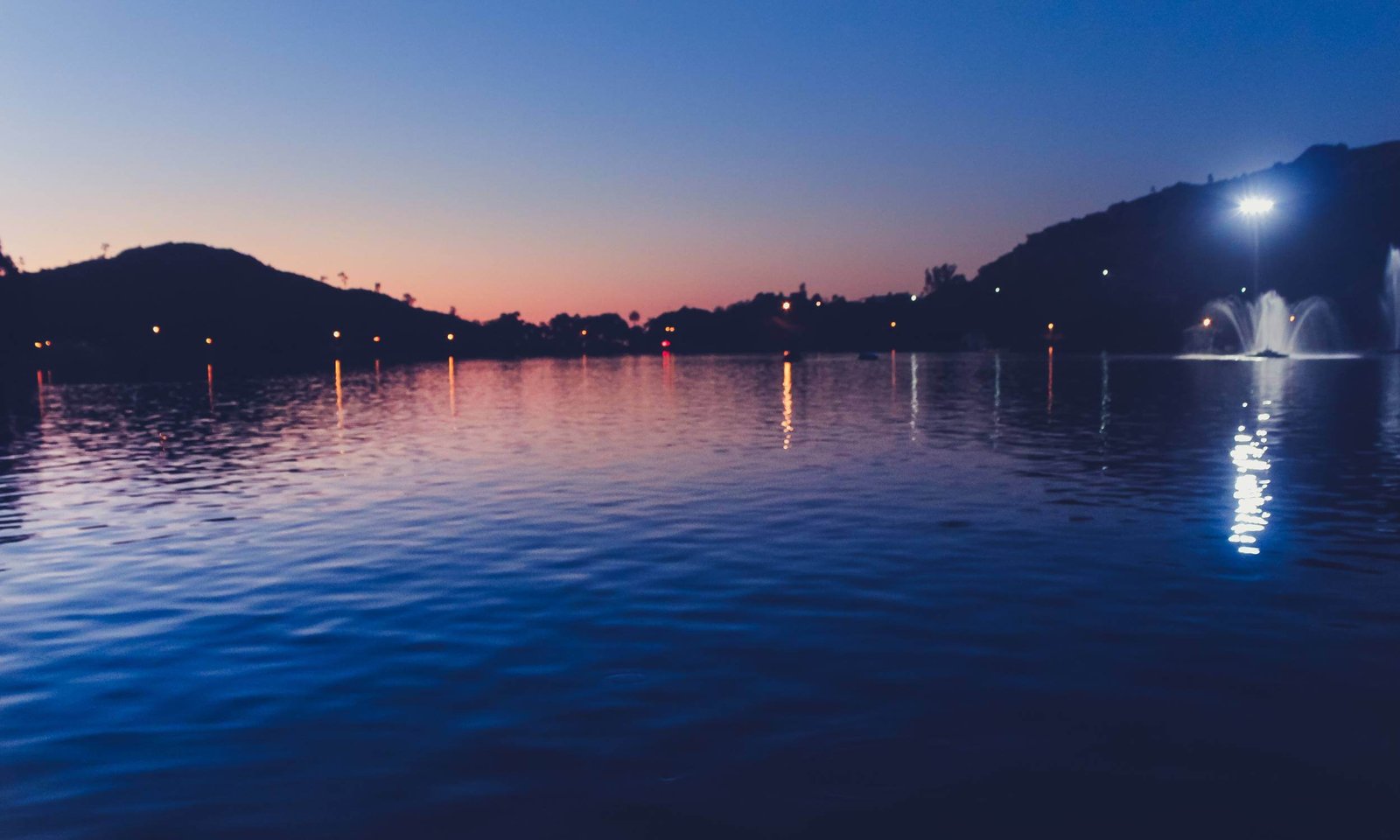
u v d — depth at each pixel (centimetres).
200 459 2581
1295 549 1261
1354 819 554
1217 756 638
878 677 800
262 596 1117
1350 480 1842
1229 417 3284
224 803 598
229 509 1741
